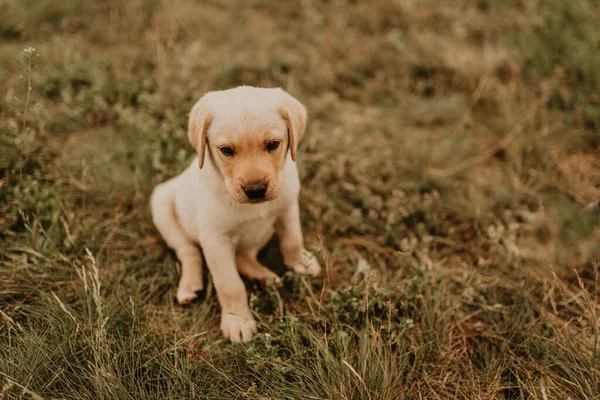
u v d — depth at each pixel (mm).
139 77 1038
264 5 1348
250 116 635
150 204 844
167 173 877
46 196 803
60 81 1022
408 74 1106
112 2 1261
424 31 1218
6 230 776
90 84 1040
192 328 714
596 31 1115
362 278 768
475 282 748
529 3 1233
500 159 962
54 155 879
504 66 1082
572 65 1054
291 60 1116
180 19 1224
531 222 839
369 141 968
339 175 894
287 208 732
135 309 704
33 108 854
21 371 629
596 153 951
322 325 708
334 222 843
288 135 675
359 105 1071
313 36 1202
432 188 906
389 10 1282
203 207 700
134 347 664
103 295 718
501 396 654
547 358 666
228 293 716
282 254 814
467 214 860
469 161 952
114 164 899
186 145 917
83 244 792
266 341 663
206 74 1072
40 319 693
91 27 1189
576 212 845
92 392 635
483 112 1047
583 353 663
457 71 1083
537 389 646
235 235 726
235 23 1252
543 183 905
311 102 1027
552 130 972
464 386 661
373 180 906
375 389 625
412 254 815
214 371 660
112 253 802
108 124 980
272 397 631
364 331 669
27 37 1153
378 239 831
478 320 732
